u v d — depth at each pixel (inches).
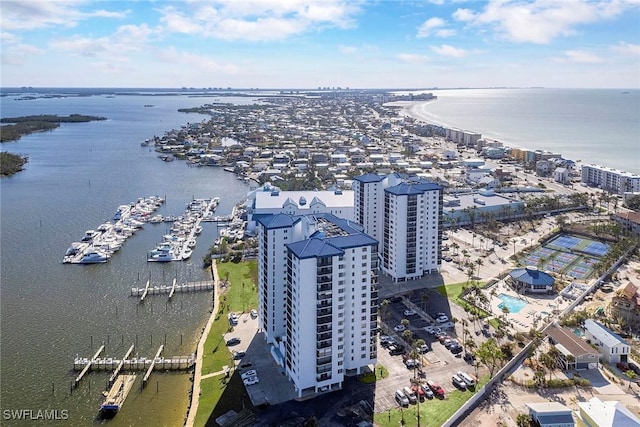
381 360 7086.6
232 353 7288.4
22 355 7470.5
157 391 6609.3
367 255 6510.8
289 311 6471.5
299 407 6053.2
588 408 5669.3
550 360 6756.9
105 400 6382.9
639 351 7298.2
